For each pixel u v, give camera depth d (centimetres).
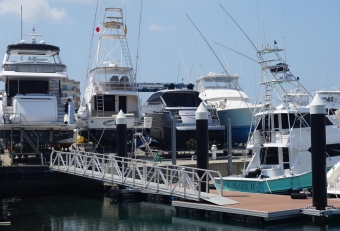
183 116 3256
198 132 2038
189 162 2903
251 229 1734
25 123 2639
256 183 2173
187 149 3231
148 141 3591
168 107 3328
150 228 1845
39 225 1908
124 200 2414
